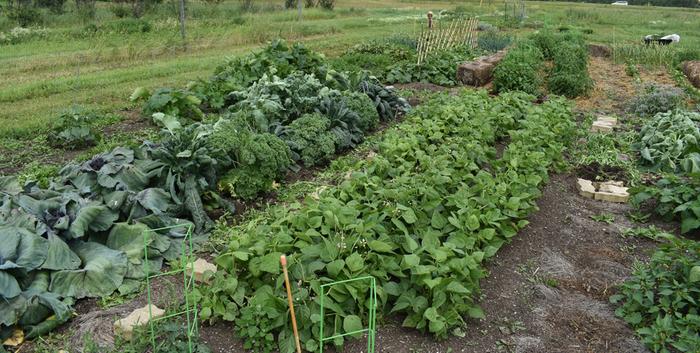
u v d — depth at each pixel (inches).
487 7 1574.8
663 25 1235.9
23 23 741.3
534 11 1533.0
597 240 245.9
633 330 184.9
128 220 217.2
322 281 178.1
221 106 392.5
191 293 179.6
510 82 487.2
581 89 493.7
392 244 195.8
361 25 968.3
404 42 681.6
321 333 150.3
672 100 432.5
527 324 186.4
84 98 430.6
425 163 265.6
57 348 167.9
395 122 400.2
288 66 445.4
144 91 386.9
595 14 1380.4
